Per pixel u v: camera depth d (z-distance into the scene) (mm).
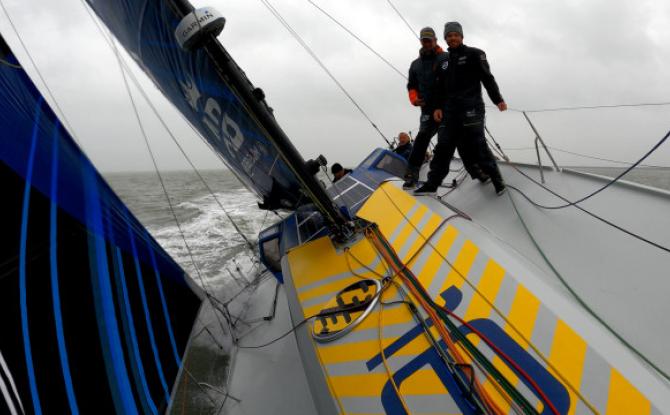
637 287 2211
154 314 2617
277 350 3857
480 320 1892
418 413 1589
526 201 3504
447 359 1742
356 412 1697
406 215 3297
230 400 3363
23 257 1822
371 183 4902
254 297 5559
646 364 1776
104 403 1792
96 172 2812
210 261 8438
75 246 2191
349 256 2926
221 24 2375
